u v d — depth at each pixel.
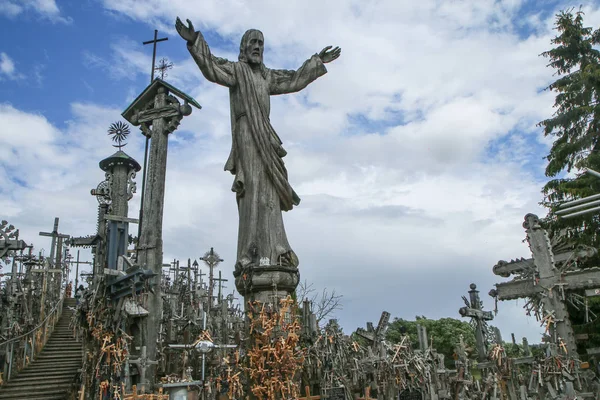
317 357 15.34
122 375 12.19
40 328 22.25
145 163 19.47
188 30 14.60
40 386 17.31
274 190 15.34
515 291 15.44
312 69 16.53
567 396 12.47
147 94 19.64
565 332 14.02
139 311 15.20
